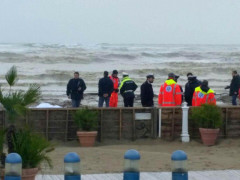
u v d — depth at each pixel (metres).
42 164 12.45
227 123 17.30
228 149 15.59
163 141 16.97
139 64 67.31
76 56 68.56
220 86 47.59
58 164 12.69
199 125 16.84
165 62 69.44
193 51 99.62
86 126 16.33
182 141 16.84
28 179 9.34
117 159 13.42
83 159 13.39
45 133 16.56
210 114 16.58
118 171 12.04
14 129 9.98
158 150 15.52
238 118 17.38
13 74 10.73
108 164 12.80
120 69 58.31
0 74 49.91
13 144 9.59
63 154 14.00
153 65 65.56
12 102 10.14
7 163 8.35
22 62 62.50
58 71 52.56
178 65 65.94
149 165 12.65
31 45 101.94
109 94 21.97
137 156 8.92
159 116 17.08
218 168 12.51
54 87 44.09
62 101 31.44
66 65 62.28
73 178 8.63
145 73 56.59
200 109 16.72
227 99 33.97
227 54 91.38
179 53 85.88
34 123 16.44
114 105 22.58
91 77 50.22
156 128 17.11
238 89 25.41
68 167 8.65
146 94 19.80
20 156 8.73
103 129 16.86
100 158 13.53
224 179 11.31
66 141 16.67
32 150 9.46
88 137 16.12
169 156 13.81
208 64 66.75
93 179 11.17
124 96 21.31
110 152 14.38
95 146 16.25
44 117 16.55
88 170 12.11
